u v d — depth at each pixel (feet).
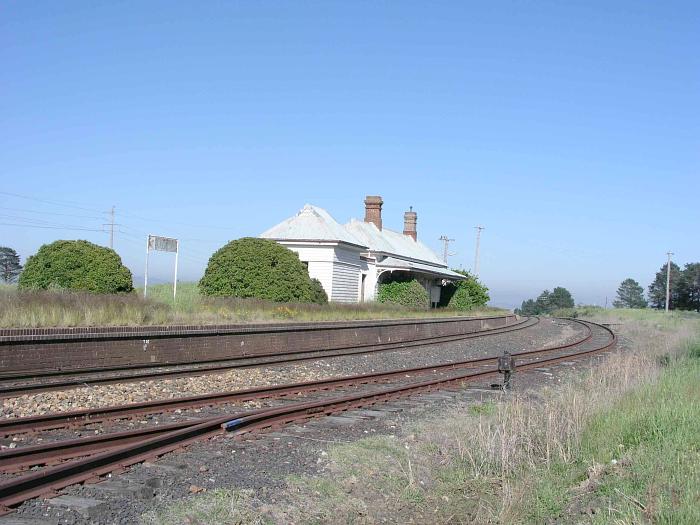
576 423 34.50
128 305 78.54
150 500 24.07
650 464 27.63
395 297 164.76
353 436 36.37
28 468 26.78
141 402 41.88
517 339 126.82
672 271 396.98
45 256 96.99
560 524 23.08
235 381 56.34
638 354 82.79
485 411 43.98
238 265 115.03
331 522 23.27
